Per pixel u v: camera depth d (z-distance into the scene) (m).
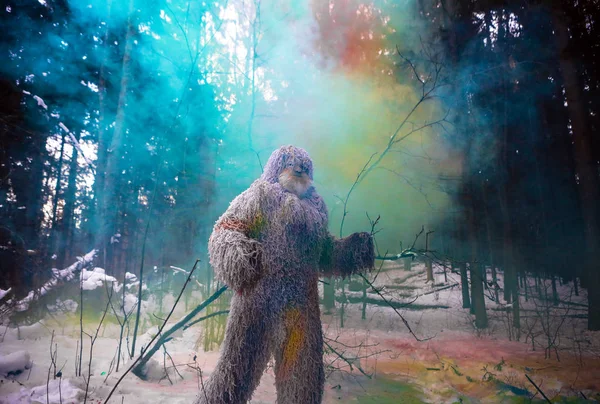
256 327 2.38
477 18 10.70
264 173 2.75
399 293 14.33
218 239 2.30
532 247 14.16
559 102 14.16
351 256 2.83
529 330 7.70
